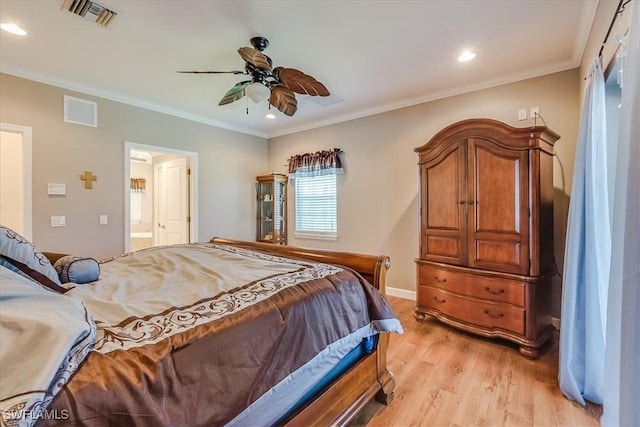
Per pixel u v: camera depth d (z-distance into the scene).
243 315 1.11
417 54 2.64
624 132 1.13
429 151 2.96
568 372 1.83
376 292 1.73
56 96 3.12
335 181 4.57
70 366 0.71
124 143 3.62
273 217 5.05
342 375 1.52
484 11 2.06
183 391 0.84
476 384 1.98
